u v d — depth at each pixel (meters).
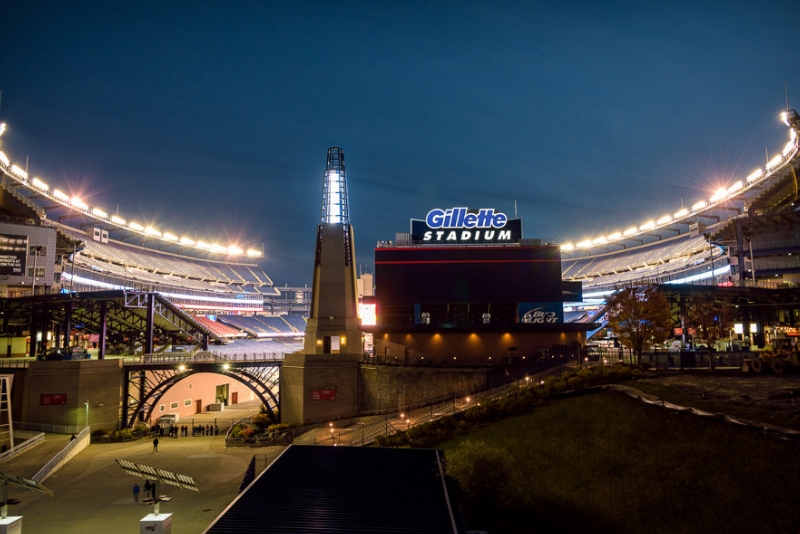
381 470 26.48
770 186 87.94
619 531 22.48
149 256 167.75
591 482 26.72
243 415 86.25
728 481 22.61
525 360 56.78
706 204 132.00
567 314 137.25
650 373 41.31
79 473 48.59
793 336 57.31
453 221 69.88
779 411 26.09
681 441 27.02
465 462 26.80
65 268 102.81
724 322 57.75
